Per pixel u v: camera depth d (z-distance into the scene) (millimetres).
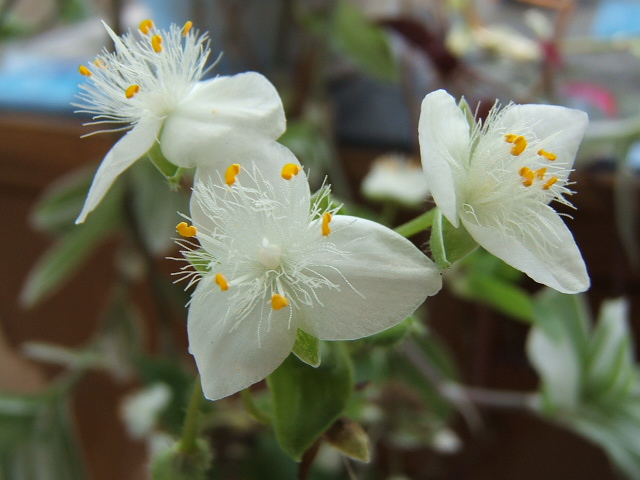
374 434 73
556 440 103
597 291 95
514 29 110
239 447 70
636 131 77
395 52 93
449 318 101
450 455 105
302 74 93
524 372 101
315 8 93
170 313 108
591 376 71
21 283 119
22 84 107
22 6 115
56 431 81
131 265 93
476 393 76
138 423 87
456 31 99
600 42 90
